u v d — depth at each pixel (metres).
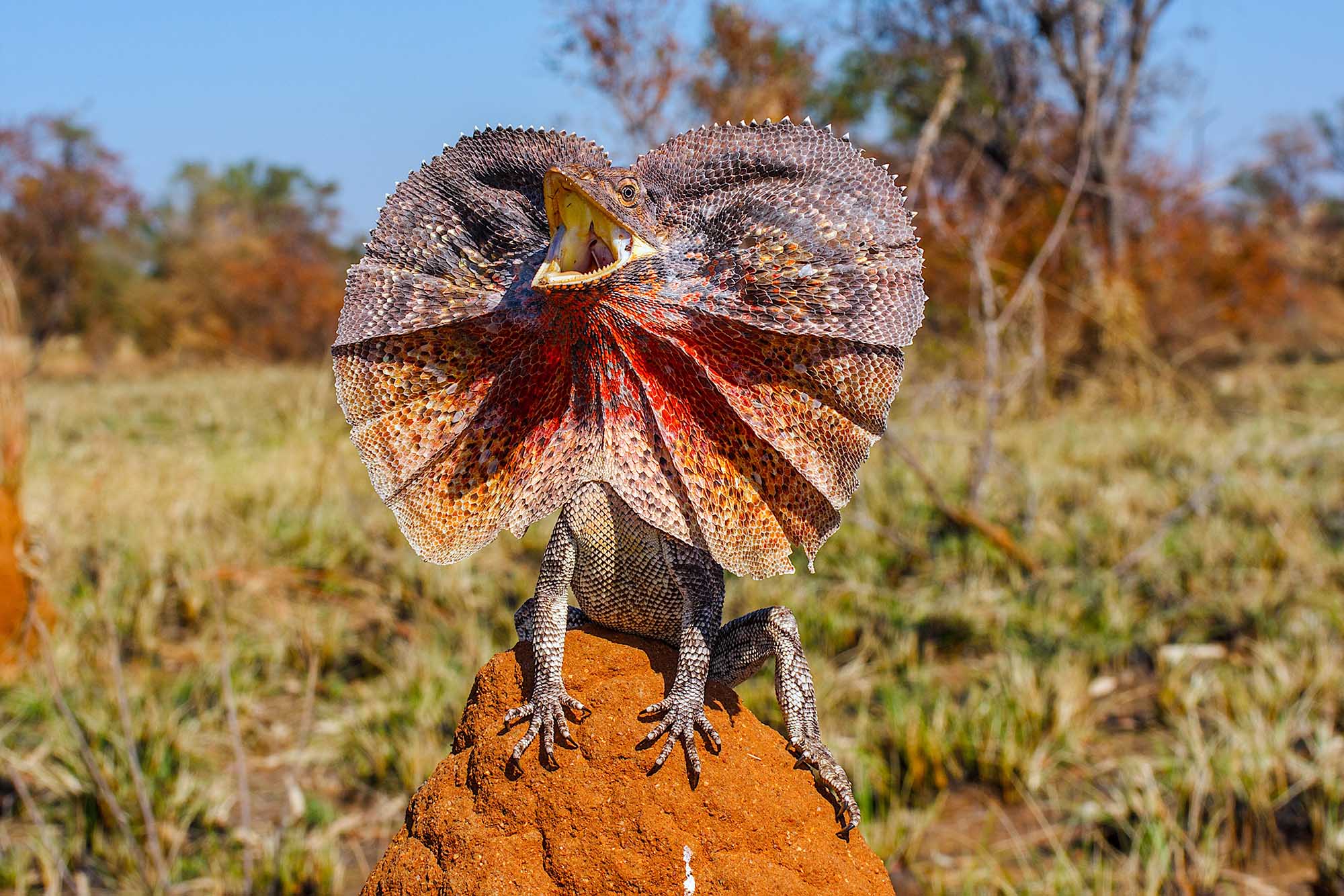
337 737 6.00
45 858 4.70
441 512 2.27
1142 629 7.28
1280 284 21.16
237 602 7.59
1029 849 5.01
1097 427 13.39
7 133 27.98
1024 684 6.15
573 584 2.43
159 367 29.98
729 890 2.18
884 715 6.20
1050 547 8.69
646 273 2.18
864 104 17.17
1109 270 16.81
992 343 9.52
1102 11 16.38
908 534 9.07
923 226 12.61
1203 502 9.45
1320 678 6.12
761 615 2.54
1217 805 5.15
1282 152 30.08
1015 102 16.39
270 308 31.45
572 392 2.29
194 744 5.83
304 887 4.79
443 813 2.31
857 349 2.22
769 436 2.24
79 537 8.44
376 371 2.21
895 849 4.91
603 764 2.23
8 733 5.71
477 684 2.45
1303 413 14.93
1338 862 4.64
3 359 6.74
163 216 38.00
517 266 2.22
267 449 12.84
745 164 2.24
